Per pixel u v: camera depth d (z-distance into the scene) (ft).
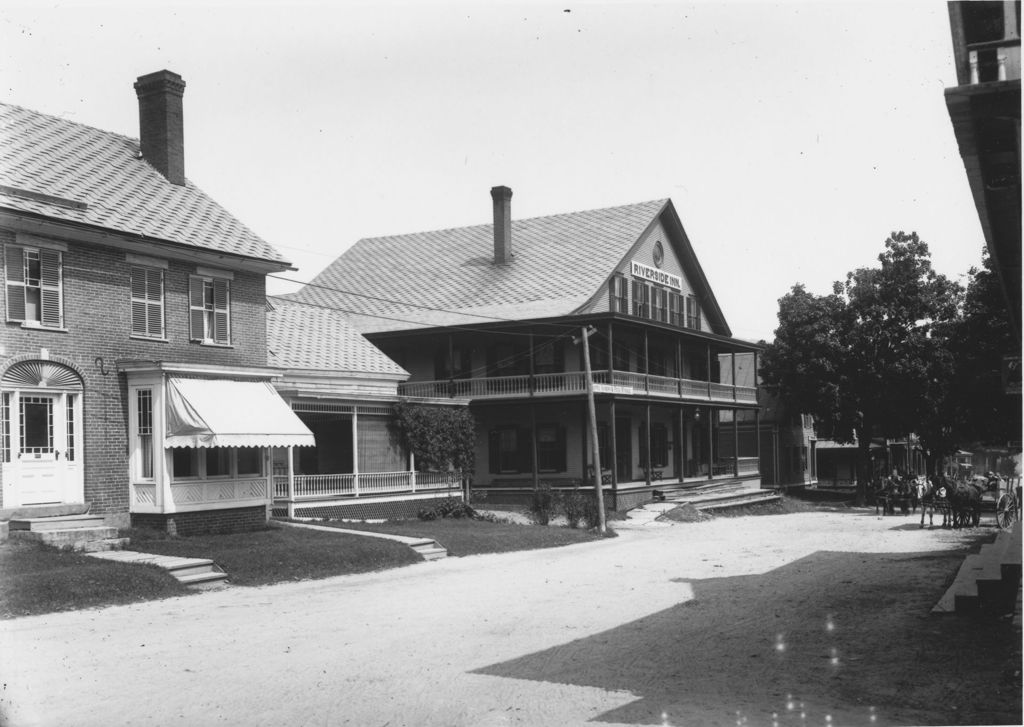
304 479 97.81
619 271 148.36
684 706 30.86
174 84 89.92
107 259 73.31
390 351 153.17
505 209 160.66
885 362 159.22
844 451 225.56
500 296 149.69
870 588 57.47
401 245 180.65
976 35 25.75
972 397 123.65
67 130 87.76
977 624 43.39
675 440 159.43
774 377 169.89
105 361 72.59
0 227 65.72
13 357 65.92
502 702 31.71
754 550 86.17
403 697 32.45
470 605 53.62
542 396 133.08
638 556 81.76
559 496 115.75
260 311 87.51
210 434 72.54
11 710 31.04
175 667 37.29
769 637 42.55
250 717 30.14
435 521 103.04
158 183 87.25
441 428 114.42
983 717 28.58
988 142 26.76
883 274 159.84
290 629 45.91
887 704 30.55
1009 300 42.60
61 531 64.23
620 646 41.19
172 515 73.31
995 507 118.42
